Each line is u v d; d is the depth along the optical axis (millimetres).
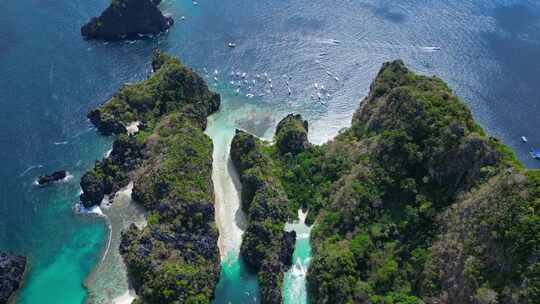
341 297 144875
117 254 168750
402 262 150625
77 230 178375
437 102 165500
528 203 124375
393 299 139875
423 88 180375
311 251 166500
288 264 163625
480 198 138250
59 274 164125
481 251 129000
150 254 155500
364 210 164125
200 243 161250
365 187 167125
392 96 179625
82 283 160500
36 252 172000
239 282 159750
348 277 148500
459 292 130125
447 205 151750
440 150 155875
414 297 138000
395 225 157875
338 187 178750
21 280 163250
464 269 130125
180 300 144250
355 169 175500
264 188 174750
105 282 159875
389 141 168125
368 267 153500
